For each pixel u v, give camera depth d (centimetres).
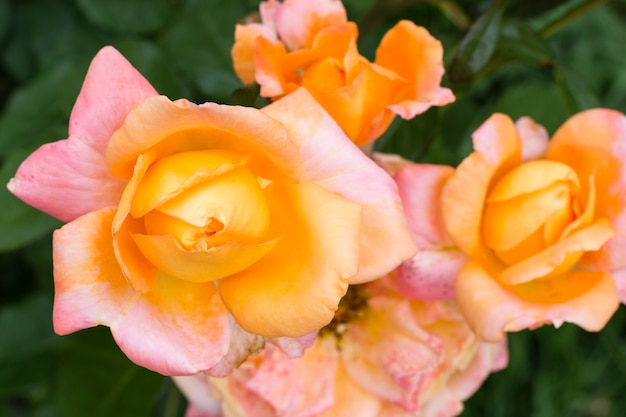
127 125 30
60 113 46
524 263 35
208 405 41
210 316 32
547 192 35
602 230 35
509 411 69
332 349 40
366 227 32
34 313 47
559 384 70
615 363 72
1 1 50
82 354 44
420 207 36
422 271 36
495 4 39
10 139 46
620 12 64
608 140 36
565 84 42
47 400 49
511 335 66
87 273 31
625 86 65
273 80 33
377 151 39
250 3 48
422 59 34
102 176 32
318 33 34
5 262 54
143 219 31
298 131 32
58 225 42
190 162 30
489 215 36
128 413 44
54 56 50
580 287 36
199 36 47
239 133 30
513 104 50
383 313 39
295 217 31
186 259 30
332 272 30
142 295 31
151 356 31
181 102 30
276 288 31
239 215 30
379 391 39
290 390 39
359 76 33
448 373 40
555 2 43
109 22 49
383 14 44
